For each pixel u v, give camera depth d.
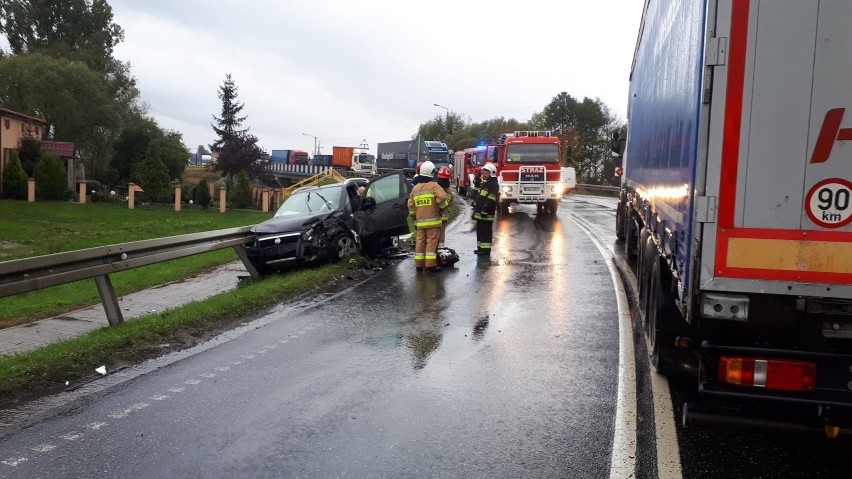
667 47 6.23
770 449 4.54
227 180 57.56
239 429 4.76
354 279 11.38
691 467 4.23
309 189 14.30
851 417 3.88
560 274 11.91
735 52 3.82
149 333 7.11
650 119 7.97
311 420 4.95
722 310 3.94
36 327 9.02
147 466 4.14
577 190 50.19
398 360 6.54
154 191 43.72
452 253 12.84
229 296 9.27
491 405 5.32
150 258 8.56
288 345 7.07
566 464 4.27
